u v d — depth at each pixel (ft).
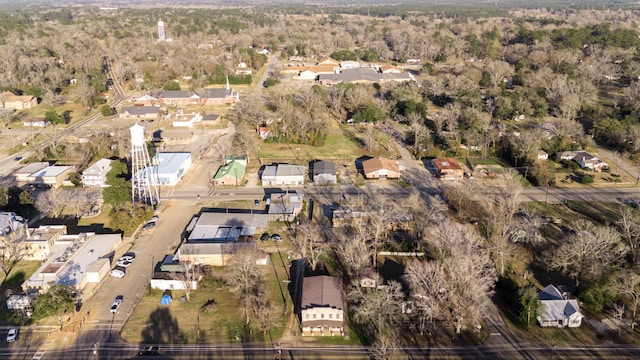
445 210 344.69
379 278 258.57
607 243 260.62
